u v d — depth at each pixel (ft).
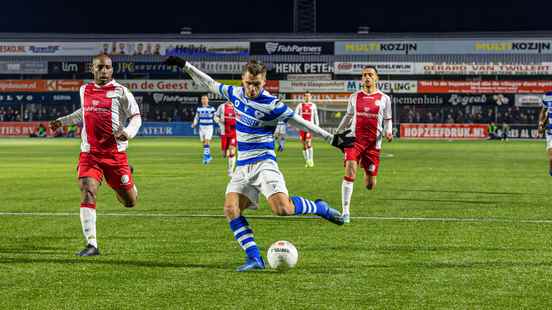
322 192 50.72
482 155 106.63
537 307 18.76
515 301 19.36
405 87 202.49
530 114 197.57
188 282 21.50
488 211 39.60
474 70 200.23
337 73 205.16
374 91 38.73
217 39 208.33
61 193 49.21
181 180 61.05
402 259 25.27
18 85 210.59
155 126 204.85
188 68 24.17
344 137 23.22
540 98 197.67
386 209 40.55
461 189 53.16
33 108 210.79
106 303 19.04
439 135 195.00
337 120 199.52
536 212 39.11
